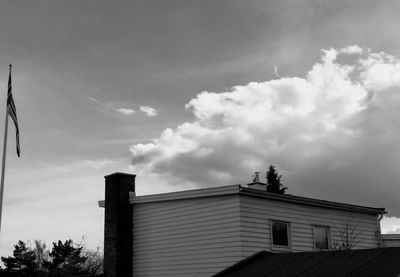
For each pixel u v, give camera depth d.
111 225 21.19
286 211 19.44
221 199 18.33
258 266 13.83
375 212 23.39
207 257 18.27
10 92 20.00
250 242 17.70
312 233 20.27
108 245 21.08
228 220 17.92
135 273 20.73
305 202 20.12
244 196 18.05
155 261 20.11
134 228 21.31
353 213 22.48
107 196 21.78
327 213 21.22
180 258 19.20
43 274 45.44
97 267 46.75
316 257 12.88
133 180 21.95
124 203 21.38
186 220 19.34
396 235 24.09
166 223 20.09
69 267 47.16
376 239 23.25
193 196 19.06
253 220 18.05
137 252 20.92
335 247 20.83
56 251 50.53
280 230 19.08
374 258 11.20
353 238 21.83
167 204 20.23
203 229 18.67
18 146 20.05
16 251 52.03
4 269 49.94
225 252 17.73
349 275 10.57
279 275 12.24
